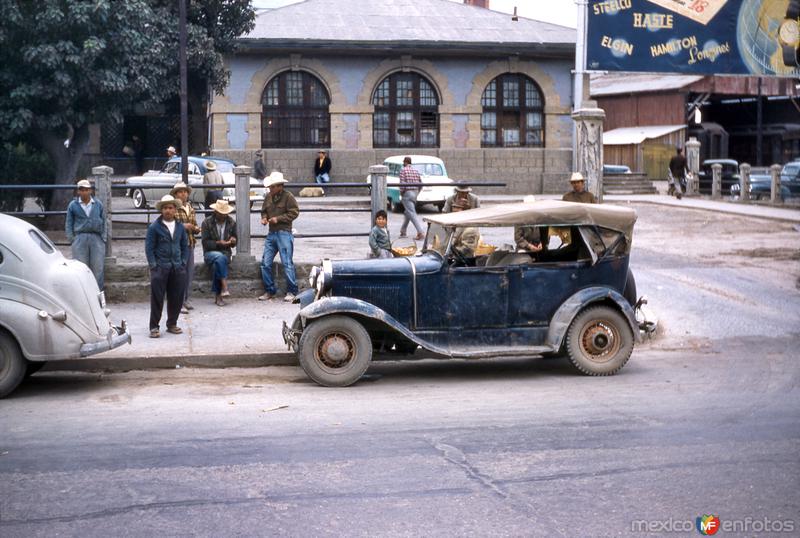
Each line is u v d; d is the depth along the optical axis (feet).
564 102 120.16
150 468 22.91
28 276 31.99
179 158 89.81
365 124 115.75
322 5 125.59
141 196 86.84
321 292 33.94
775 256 62.08
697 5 72.43
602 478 21.91
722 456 23.59
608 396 30.96
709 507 19.97
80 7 65.36
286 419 27.96
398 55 115.65
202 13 102.27
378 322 34.32
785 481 21.61
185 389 32.96
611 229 35.29
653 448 24.36
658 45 71.92
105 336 33.27
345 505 20.21
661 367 36.37
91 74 67.82
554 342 34.35
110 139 134.51
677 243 68.80
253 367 37.22
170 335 40.70
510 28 123.34
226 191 82.02
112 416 28.53
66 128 71.20
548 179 119.55
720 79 153.79
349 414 28.58
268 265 48.78
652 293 50.78
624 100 166.09
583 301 34.37
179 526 19.01
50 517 19.54
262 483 21.72
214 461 23.49
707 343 41.04
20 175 72.49
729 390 31.76
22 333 31.45
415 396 31.37
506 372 36.24
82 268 33.96
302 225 78.95
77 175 81.10
